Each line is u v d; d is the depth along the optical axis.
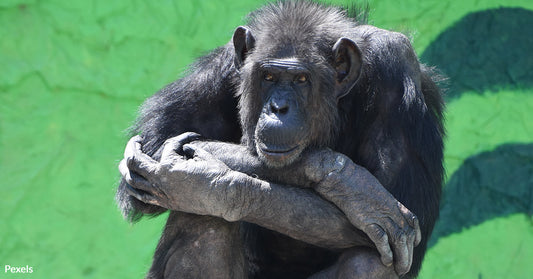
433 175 9.91
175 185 9.04
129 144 9.76
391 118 9.80
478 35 16.81
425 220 9.80
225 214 9.05
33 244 16.27
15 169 16.39
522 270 16.20
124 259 16.38
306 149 9.55
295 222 9.21
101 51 16.72
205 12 16.81
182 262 9.58
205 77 10.39
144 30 16.80
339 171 9.20
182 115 10.33
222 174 9.01
